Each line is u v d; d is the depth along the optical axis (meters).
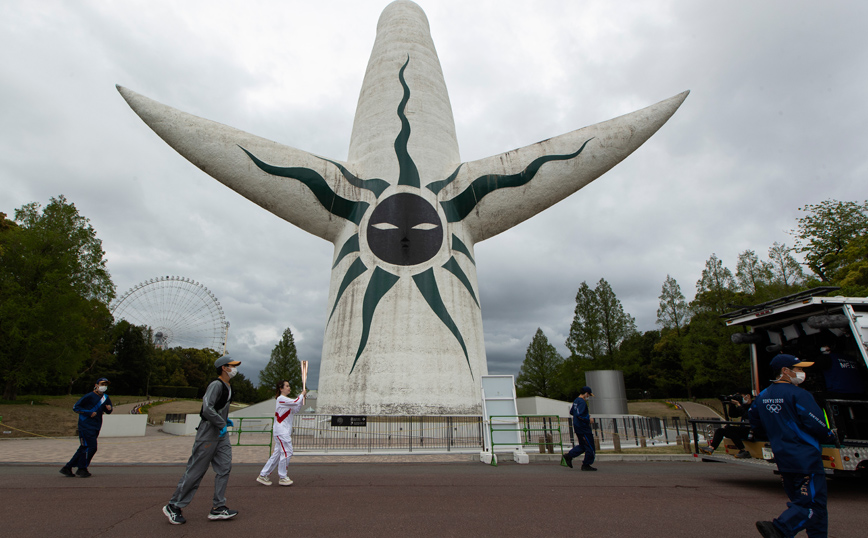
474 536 5.32
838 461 8.29
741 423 9.80
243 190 22.06
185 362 85.19
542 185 22.91
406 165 22.94
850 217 39.47
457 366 20.20
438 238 21.80
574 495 7.65
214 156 21.41
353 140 25.41
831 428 8.40
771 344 11.23
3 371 34.31
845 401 8.52
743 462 9.45
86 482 8.73
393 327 20.19
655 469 11.35
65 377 35.66
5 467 11.03
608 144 23.06
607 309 55.25
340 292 21.48
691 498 7.54
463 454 13.41
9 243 34.03
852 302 9.04
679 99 23.56
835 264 38.19
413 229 21.69
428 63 26.39
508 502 7.05
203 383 86.12
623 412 29.12
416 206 22.14
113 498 7.22
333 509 6.55
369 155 23.64
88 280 37.38
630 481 9.20
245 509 6.53
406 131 23.73
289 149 22.59
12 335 31.52
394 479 9.23
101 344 54.38
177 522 5.66
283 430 8.61
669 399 56.00
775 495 7.87
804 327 10.31
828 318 9.06
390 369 19.58
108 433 23.94
